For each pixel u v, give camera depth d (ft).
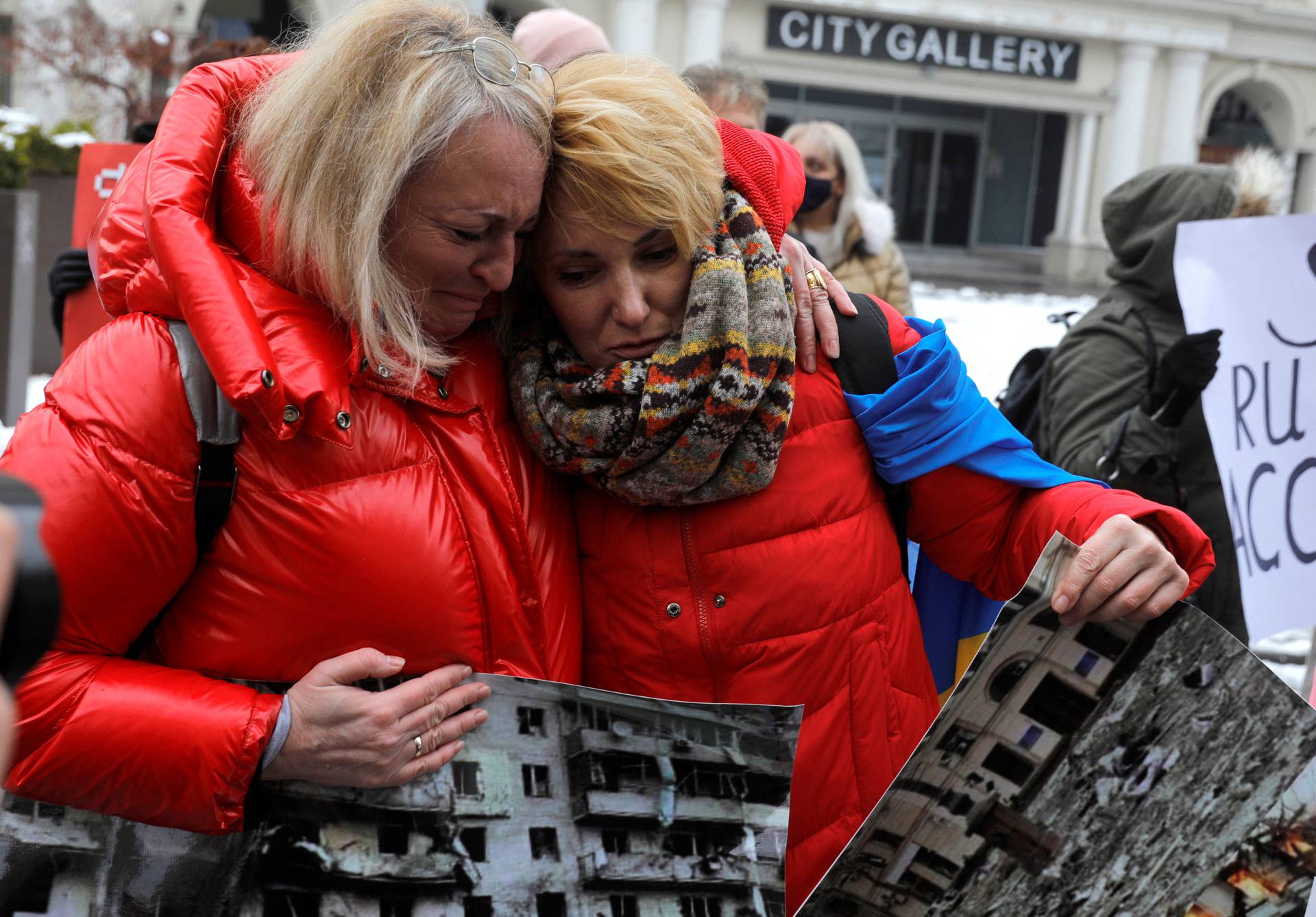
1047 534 4.58
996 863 4.09
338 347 3.86
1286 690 4.17
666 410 4.01
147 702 3.62
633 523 4.54
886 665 4.75
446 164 3.59
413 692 3.81
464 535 4.01
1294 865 4.20
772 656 4.54
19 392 19.26
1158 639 4.17
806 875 4.68
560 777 4.01
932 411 4.58
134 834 3.86
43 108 39.88
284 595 3.78
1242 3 65.57
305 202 3.69
